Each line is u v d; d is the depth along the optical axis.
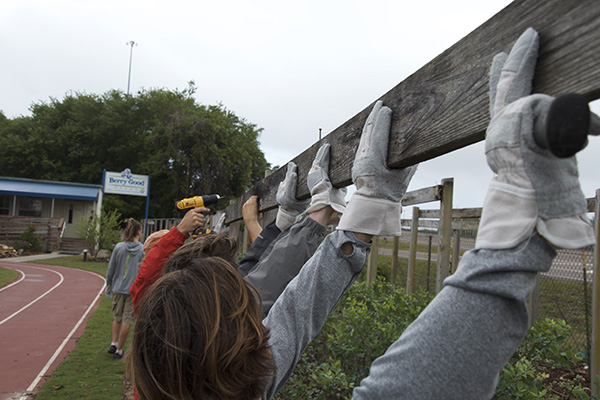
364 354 2.56
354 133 1.58
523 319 0.62
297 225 1.67
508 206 0.64
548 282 4.24
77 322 8.27
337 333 2.61
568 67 0.69
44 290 12.18
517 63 0.73
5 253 21.72
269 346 0.85
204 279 0.80
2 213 27.52
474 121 0.92
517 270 0.61
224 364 0.73
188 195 35.38
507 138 0.65
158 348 0.74
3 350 6.23
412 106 1.17
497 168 0.68
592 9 0.66
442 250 3.85
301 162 2.34
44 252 24.86
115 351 5.85
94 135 39.62
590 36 0.66
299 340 1.09
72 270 17.19
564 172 0.61
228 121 36.25
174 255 1.14
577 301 3.96
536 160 0.62
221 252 1.15
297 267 1.57
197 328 0.74
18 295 11.30
